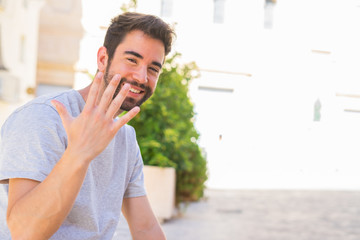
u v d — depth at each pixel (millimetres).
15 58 8453
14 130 1232
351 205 7961
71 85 10133
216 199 8203
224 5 13195
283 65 13531
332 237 5117
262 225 5684
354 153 14055
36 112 1251
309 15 13688
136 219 1670
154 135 5484
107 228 1449
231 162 13203
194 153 6598
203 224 5496
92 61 10266
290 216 6578
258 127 13391
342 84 13945
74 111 1354
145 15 1403
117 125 1062
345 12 13883
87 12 10188
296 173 13461
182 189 6492
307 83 13688
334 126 13875
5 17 8172
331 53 13844
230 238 4734
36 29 9078
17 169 1174
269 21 13625
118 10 10391
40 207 1045
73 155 1040
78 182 1050
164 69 5859
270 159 13422
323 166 13812
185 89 6324
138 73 1371
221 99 13188
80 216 1347
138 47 1369
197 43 12938
